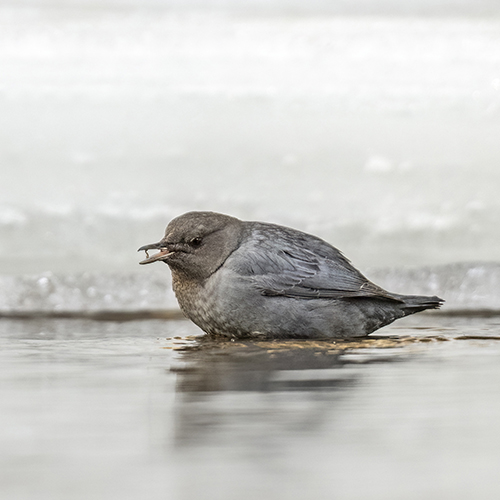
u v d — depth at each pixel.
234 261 8.10
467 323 9.59
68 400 5.21
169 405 5.03
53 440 4.20
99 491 3.32
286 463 3.74
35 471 3.64
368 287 8.32
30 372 6.32
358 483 3.43
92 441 4.17
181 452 3.94
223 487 3.38
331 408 4.91
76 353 7.38
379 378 5.94
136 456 3.88
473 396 5.27
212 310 8.16
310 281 8.16
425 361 6.75
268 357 7.07
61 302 11.44
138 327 9.53
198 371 6.33
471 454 3.91
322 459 3.81
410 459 3.81
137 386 5.70
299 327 8.14
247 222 8.58
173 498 3.22
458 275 12.16
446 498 3.24
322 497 3.23
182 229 8.10
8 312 10.85
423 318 10.05
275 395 5.32
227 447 4.03
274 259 8.16
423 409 4.87
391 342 7.96
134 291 11.80
